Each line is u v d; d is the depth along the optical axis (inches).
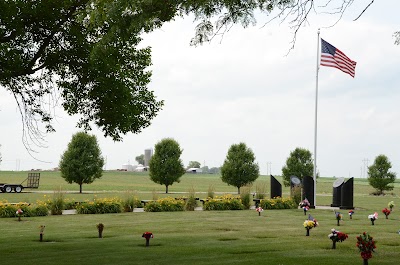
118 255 465.4
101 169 1923.0
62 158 1877.5
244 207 1158.3
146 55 570.9
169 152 2006.6
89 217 889.5
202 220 842.8
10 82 531.2
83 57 485.1
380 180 2231.8
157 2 345.4
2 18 422.9
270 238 603.5
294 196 1227.2
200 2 340.8
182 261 433.4
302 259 445.1
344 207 1182.9
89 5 384.8
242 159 2092.8
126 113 514.9
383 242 579.2
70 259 442.9
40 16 450.3
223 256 461.1
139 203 1160.8
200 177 5349.4
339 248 518.3
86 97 537.6
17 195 1482.5
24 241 565.3
